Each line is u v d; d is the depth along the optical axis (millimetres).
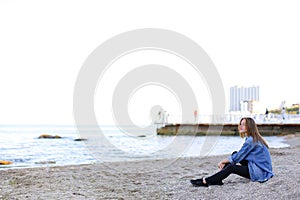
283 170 6605
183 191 4949
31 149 17312
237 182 5328
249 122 5211
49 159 12211
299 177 5441
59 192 5066
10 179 6203
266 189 4586
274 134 31156
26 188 5387
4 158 12578
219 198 4340
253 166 5043
